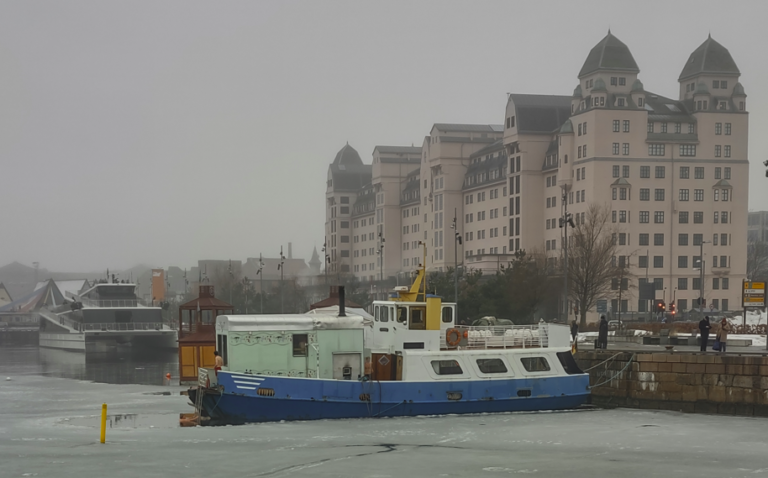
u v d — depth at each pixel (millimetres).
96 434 40625
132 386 73188
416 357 44719
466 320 93188
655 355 49719
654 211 145250
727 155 148375
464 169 190750
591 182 143750
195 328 71375
